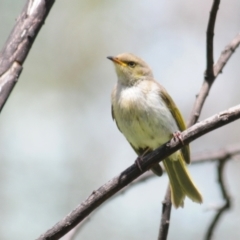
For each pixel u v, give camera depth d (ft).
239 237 40.93
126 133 30.83
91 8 47.29
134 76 31.07
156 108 30.04
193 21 52.70
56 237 20.63
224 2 52.90
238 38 27.55
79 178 44.78
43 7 21.39
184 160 29.66
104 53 47.29
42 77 45.98
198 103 26.45
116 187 21.56
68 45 46.80
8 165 44.06
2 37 42.52
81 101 47.03
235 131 48.37
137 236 41.83
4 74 20.71
